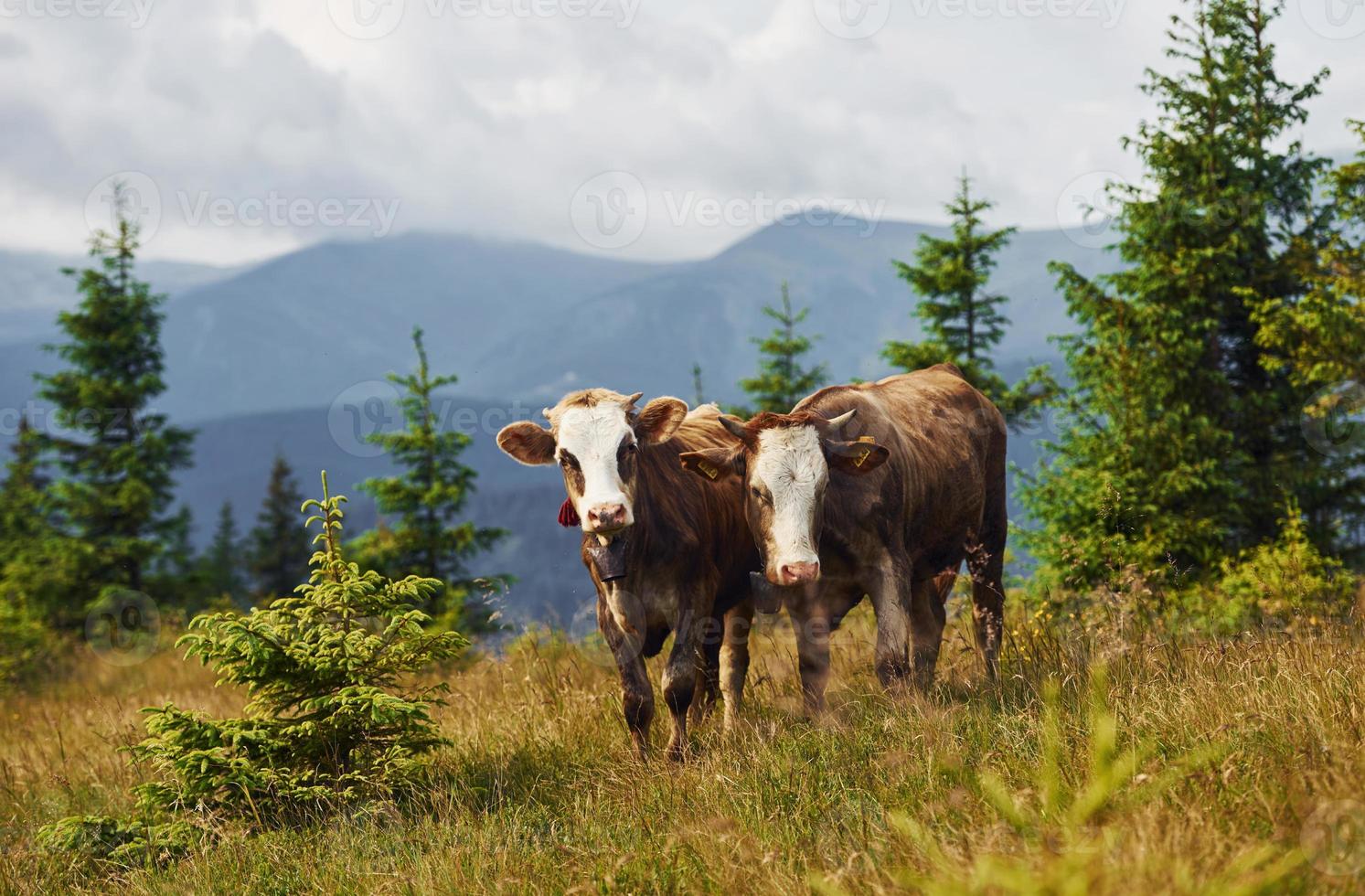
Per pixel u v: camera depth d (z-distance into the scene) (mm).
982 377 19656
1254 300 16266
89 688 19406
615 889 5102
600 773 7336
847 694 8359
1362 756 4754
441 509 21438
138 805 8312
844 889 4453
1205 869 3834
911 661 8938
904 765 6027
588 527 7293
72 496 29828
